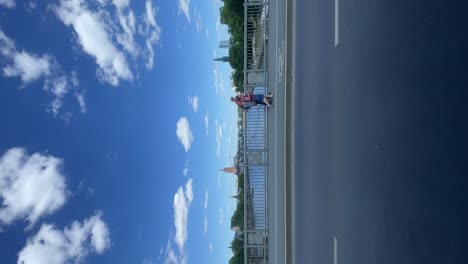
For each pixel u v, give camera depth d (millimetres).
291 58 13867
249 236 15086
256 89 16156
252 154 15258
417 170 6703
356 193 8805
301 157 12352
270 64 15273
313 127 11633
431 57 6609
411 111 6980
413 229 6676
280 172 14047
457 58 6105
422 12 6895
